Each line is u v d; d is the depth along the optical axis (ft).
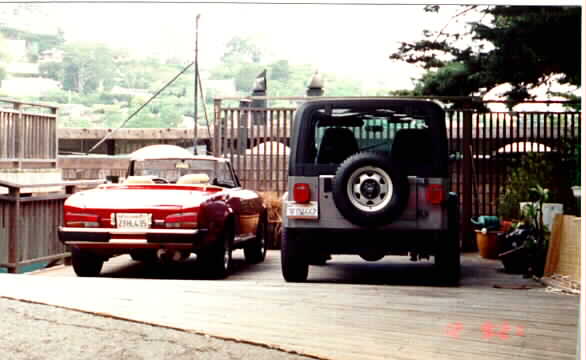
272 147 49.44
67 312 19.58
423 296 24.68
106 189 32.55
